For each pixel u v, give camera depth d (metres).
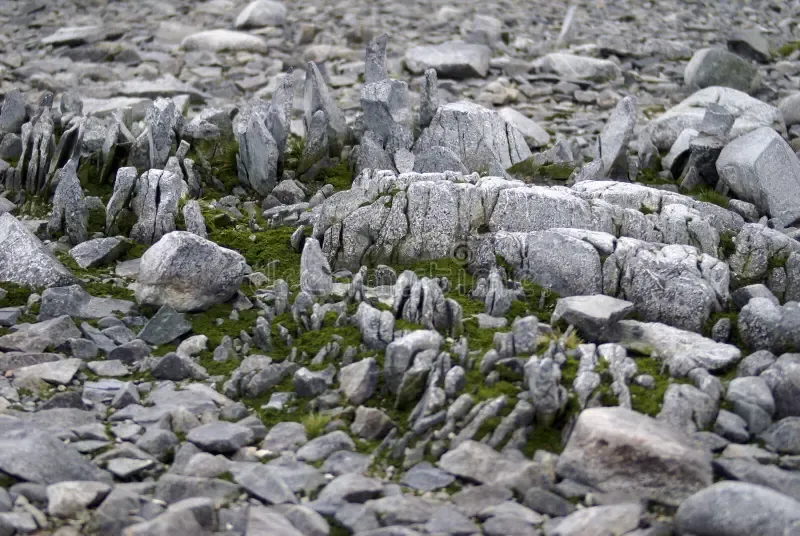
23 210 11.80
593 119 16.16
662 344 8.43
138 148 12.41
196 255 9.28
